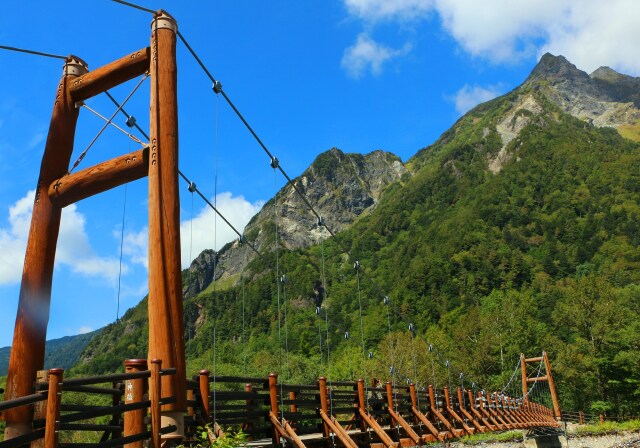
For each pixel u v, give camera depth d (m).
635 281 133.88
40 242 9.03
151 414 7.46
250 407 11.12
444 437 19.44
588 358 66.50
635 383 59.59
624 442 36.03
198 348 60.94
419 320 120.88
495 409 31.23
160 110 8.86
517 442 34.69
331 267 162.00
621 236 168.25
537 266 157.88
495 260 157.12
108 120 9.44
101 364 59.72
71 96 9.79
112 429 7.67
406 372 55.00
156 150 8.70
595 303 70.19
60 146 9.53
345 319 117.31
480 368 73.88
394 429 16.55
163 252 8.29
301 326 102.00
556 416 43.69
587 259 160.50
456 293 139.62
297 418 12.21
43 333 8.73
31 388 8.39
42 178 9.35
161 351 8.02
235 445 8.38
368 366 53.56
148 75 9.38
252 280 128.38
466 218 198.50
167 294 8.20
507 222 193.88
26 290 8.82
